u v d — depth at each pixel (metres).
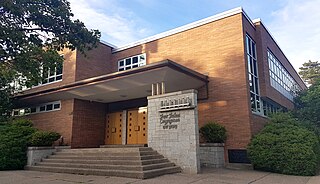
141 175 9.36
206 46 16.08
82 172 10.92
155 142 12.20
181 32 17.45
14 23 6.51
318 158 12.34
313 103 19.25
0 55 6.49
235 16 15.30
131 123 17.83
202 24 16.52
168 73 12.53
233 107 14.30
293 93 26.84
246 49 15.17
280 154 11.43
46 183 8.96
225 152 13.95
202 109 15.33
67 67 18.22
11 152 13.24
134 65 19.47
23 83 7.61
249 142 13.24
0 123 16.73
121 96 17.03
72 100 17.12
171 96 12.06
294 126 13.51
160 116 12.28
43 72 7.68
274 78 19.50
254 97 15.60
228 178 9.66
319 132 16.47
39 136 13.99
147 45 19.09
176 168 11.02
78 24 7.45
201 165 13.39
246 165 12.70
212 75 15.42
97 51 19.66
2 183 9.12
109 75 13.35
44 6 6.83
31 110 19.58
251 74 15.75
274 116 14.79
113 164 10.94
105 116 19.19
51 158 13.58
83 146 17.06
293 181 9.35
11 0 6.07
